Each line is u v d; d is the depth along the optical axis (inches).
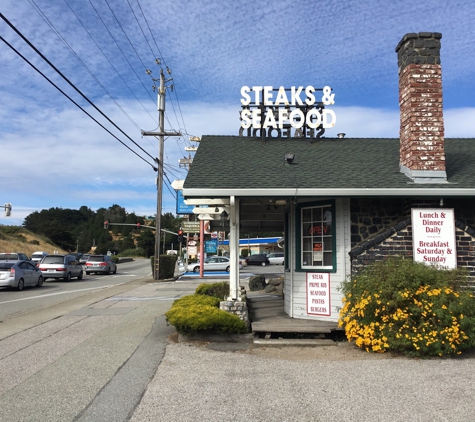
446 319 268.5
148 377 235.9
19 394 210.5
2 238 2770.7
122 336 344.5
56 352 295.7
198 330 327.3
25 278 812.0
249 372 245.0
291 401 197.8
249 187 345.4
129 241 4483.3
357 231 361.7
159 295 663.1
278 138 513.0
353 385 218.7
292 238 397.7
